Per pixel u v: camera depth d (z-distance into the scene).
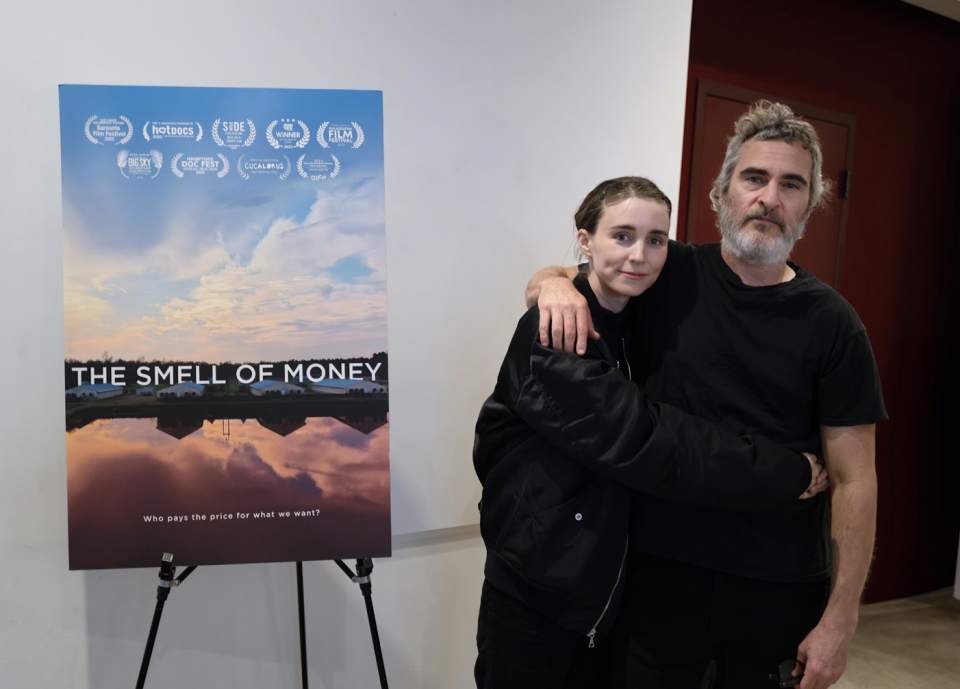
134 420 1.38
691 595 1.27
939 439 3.22
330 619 1.90
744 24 2.43
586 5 1.99
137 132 1.37
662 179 2.18
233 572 1.81
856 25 2.71
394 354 1.88
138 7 1.61
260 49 1.70
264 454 1.42
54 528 1.68
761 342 1.25
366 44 1.77
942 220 3.11
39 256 1.62
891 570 3.14
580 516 1.21
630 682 1.32
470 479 2.00
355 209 1.42
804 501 1.24
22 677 1.69
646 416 1.16
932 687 2.41
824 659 1.22
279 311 1.41
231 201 1.39
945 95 3.01
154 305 1.38
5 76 1.55
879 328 2.99
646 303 1.38
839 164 2.74
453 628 2.04
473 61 1.88
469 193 1.92
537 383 1.21
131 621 1.74
